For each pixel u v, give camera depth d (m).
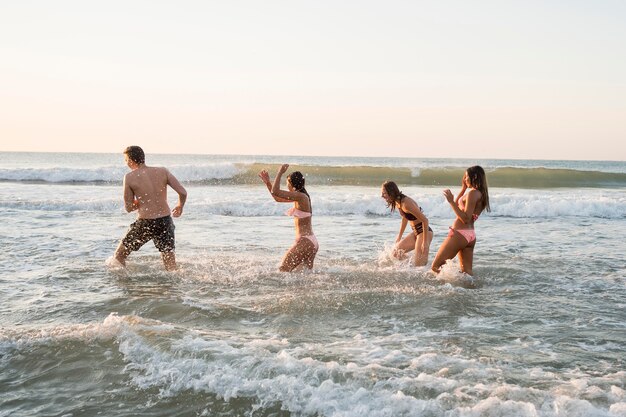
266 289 6.28
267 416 3.24
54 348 4.21
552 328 4.91
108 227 11.20
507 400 3.24
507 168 29.56
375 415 3.14
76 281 6.56
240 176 26.52
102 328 4.55
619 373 3.77
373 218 14.44
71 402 3.44
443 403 3.24
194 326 4.88
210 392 3.51
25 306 5.48
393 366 3.86
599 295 6.17
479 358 4.07
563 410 3.11
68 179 24.48
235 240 10.18
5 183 22.95
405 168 27.70
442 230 12.02
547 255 8.78
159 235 7.21
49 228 10.92
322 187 23.73
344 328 4.86
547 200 16.72
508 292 6.26
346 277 6.95
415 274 7.17
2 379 3.77
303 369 3.73
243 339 4.45
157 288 6.25
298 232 7.33
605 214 15.84
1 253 8.26
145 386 3.62
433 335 4.68
